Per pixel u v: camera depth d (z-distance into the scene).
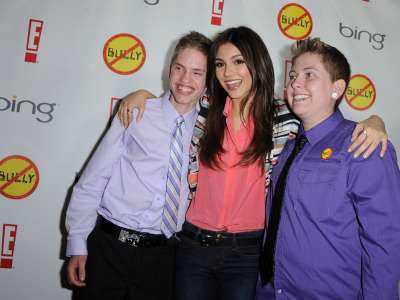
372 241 0.86
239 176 1.15
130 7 1.59
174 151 1.19
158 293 1.20
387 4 1.82
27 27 1.52
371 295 0.87
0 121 1.51
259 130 1.16
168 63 1.62
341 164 0.91
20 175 1.53
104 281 1.16
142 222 1.17
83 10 1.55
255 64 1.13
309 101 0.96
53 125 1.55
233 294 1.13
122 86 1.59
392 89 1.82
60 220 1.56
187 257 1.17
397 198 0.86
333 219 0.90
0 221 1.52
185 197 1.23
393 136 1.82
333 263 0.91
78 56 1.55
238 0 1.67
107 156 1.18
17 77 1.52
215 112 1.21
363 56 1.79
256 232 1.16
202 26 1.64
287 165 1.03
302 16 1.73
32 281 1.55
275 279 1.00
